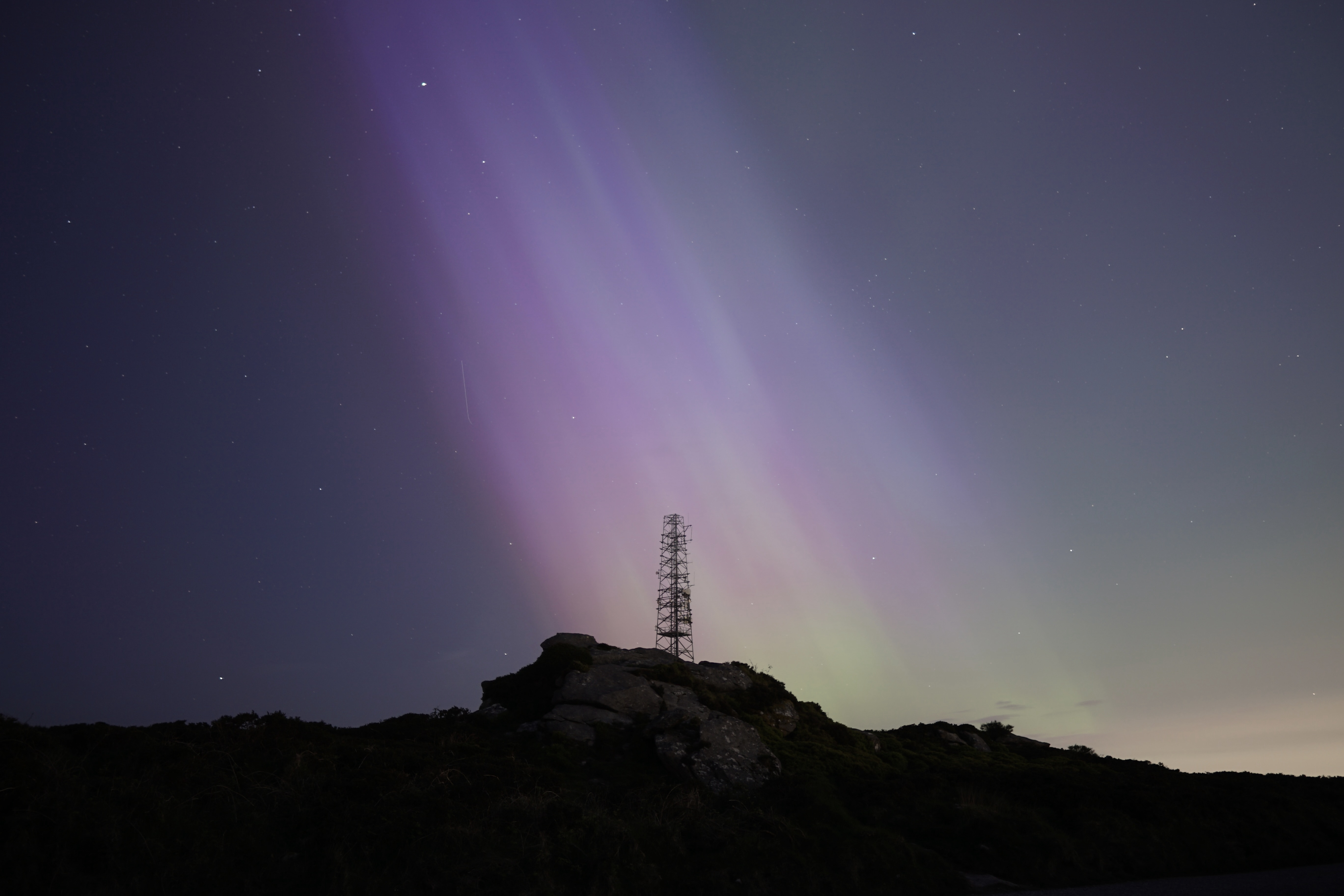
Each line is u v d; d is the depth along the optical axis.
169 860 17.17
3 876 15.47
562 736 30.06
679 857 21.39
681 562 65.12
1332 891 19.34
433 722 32.44
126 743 21.00
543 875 19.02
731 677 38.47
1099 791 28.56
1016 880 22.81
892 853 22.86
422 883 18.28
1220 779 35.62
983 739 43.41
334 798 20.39
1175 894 19.50
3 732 19.69
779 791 26.91
